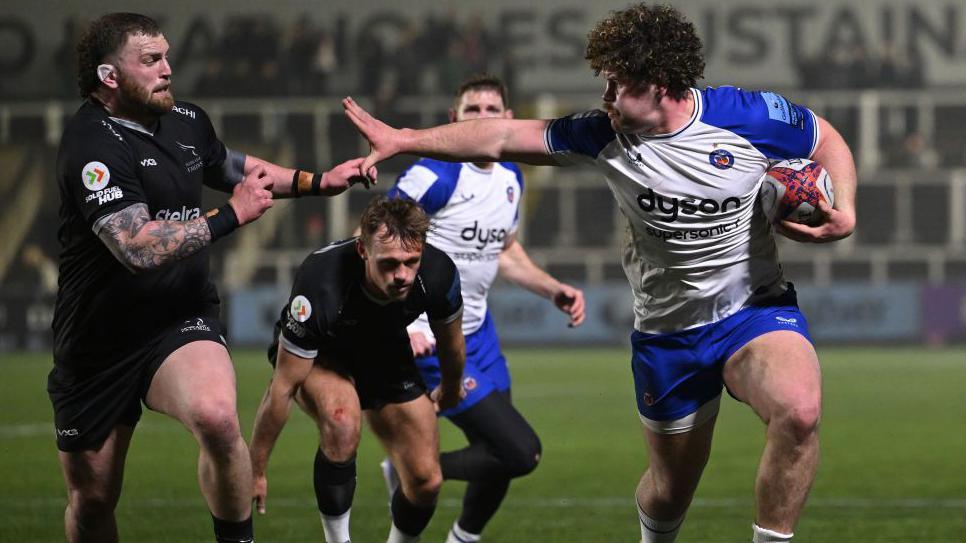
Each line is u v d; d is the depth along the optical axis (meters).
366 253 10.75
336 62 61.75
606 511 16.41
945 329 50.59
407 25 63.19
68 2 61.97
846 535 14.53
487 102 14.73
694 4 63.62
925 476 19.36
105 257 10.52
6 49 61.91
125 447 11.02
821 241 10.66
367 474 19.70
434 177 14.36
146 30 10.38
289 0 62.97
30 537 14.52
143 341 10.73
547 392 33.94
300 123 57.12
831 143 10.97
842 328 50.72
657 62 9.87
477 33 60.41
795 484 9.87
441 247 14.55
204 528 15.10
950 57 62.38
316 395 11.70
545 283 15.31
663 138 10.27
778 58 63.47
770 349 10.47
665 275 10.95
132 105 10.45
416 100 56.88
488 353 14.79
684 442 11.37
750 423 27.72
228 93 58.53
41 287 51.62
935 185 55.44
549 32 63.62
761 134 10.45
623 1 63.47
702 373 11.09
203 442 10.15
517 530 15.10
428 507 12.25
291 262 52.47
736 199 10.47
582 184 53.84
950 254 52.06
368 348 11.62
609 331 51.22
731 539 14.41
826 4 63.12
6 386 35.56
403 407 11.87
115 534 11.46
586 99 62.16
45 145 55.38
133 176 10.41
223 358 10.68
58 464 20.66
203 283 11.13
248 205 10.18
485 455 13.42
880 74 58.84
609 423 27.25
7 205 54.50
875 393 33.47
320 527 15.16
